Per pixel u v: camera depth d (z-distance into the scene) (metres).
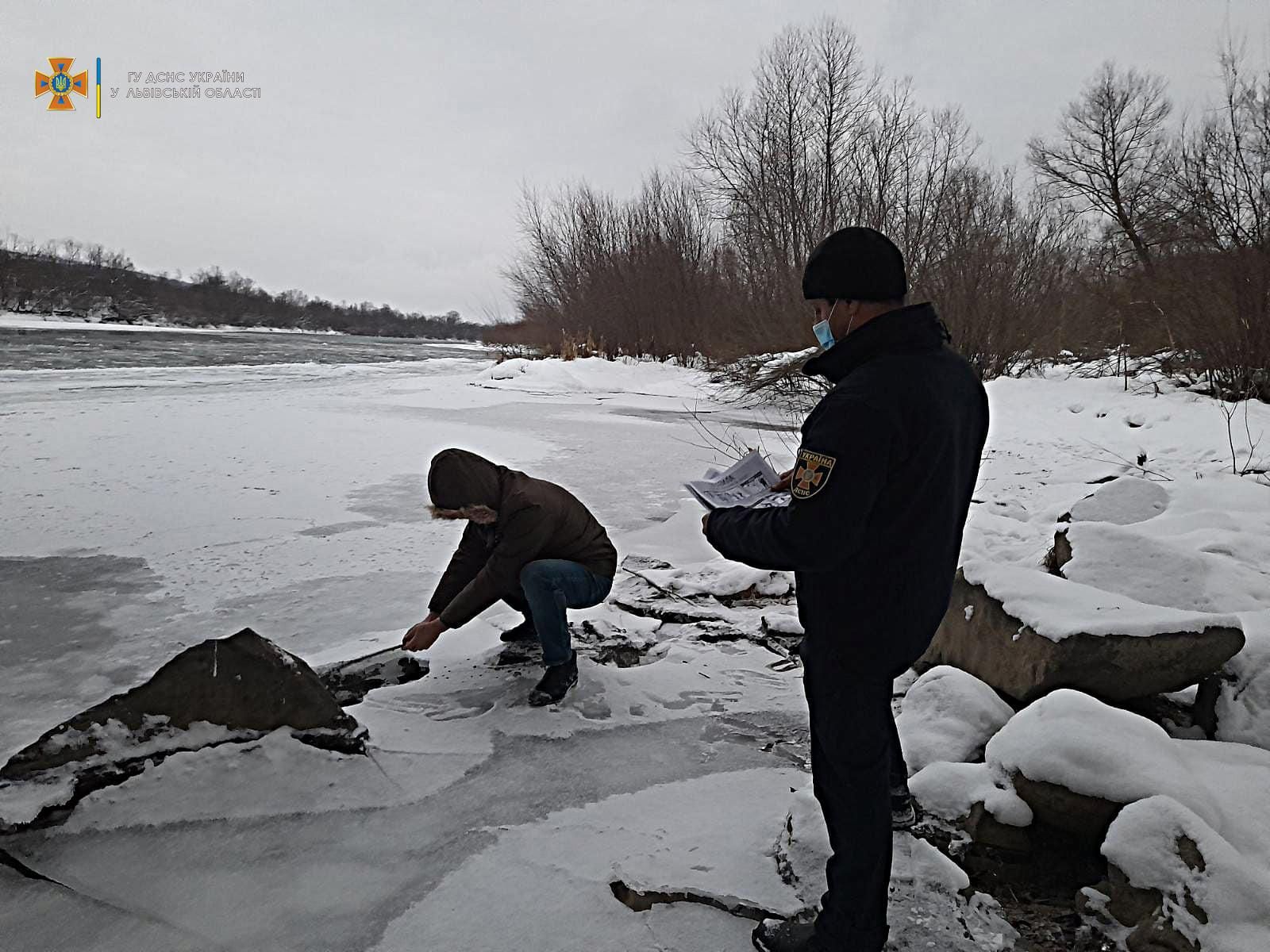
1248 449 8.91
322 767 2.97
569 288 32.19
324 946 2.21
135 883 2.43
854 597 1.96
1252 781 2.58
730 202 26.80
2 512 6.94
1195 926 2.06
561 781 3.00
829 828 2.11
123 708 2.80
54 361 24.67
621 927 2.28
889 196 23.06
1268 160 12.53
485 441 11.76
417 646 3.51
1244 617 3.47
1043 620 3.15
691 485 2.34
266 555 6.01
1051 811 2.55
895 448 1.87
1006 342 16.75
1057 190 28.55
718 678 3.93
